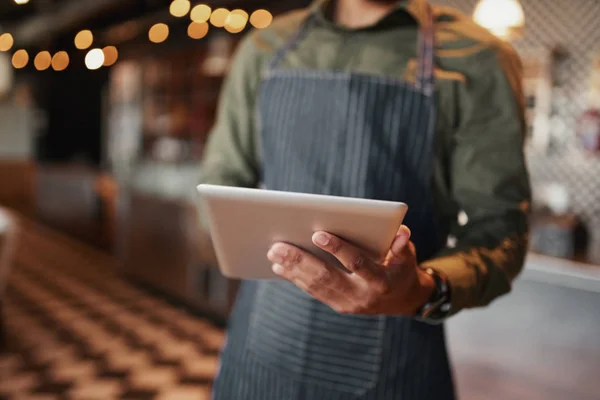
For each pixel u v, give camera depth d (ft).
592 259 8.50
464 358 8.48
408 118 3.43
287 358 3.55
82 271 21.43
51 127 39.73
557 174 11.80
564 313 7.58
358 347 3.42
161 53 23.25
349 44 3.72
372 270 2.46
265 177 3.91
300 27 3.96
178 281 16.96
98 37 27.30
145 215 18.79
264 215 2.51
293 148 3.67
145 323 15.61
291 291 3.58
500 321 8.14
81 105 36.78
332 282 2.54
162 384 11.70
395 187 3.46
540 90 11.62
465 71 3.37
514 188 3.35
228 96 4.27
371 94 3.48
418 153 3.43
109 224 24.40
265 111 3.87
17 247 25.30
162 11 22.35
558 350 7.63
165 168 18.25
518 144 3.36
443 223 3.68
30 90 42.11
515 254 3.25
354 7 3.82
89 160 35.78
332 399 3.45
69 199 28.07
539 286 7.81
